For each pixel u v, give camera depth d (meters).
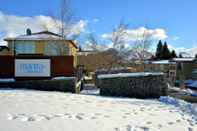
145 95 15.10
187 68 44.69
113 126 7.18
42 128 6.48
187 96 17.44
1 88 15.75
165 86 15.23
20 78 17.02
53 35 32.38
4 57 17.05
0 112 7.82
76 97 12.38
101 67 36.78
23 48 30.25
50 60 17.22
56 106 9.41
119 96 15.09
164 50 76.62
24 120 7.05
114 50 36.25
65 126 6.80
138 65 37.75
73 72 17.25
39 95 12.15
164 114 9.45
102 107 9.94
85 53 38.75
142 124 7.66
